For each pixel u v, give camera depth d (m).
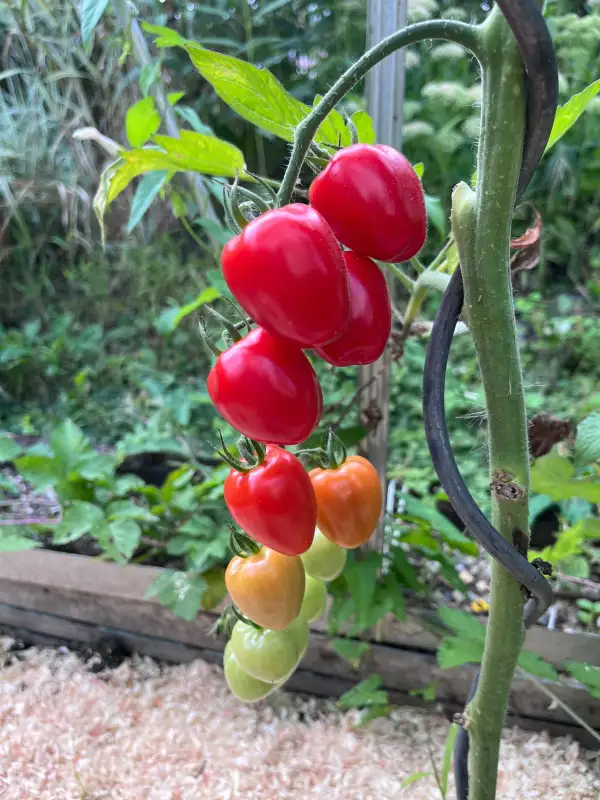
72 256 0.96
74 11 0.64
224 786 0.41
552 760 0.41
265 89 0.21
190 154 0.29
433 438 0.17
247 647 0.24
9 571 0.51
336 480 0.23
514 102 0.14
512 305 0.16
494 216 0.15
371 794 0.40
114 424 0.82
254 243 0.14
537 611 0.19
